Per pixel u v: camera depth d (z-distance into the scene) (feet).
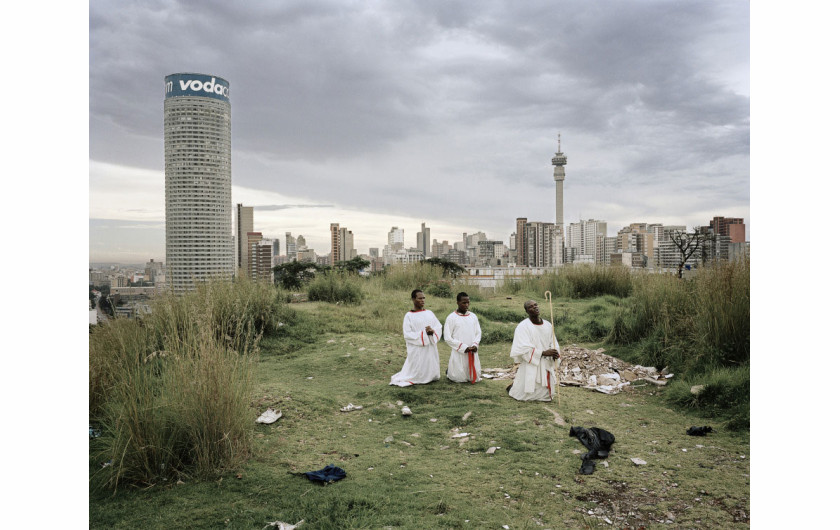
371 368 29.76
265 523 12.48
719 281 27.17
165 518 12.72
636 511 13.16
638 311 35.22
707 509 13.21
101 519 12.69
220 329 31.63
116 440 15.17
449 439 18.69
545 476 15.21
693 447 17.37
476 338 27.58
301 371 29.43
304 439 18.57
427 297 59.26
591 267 65.77
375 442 18.40
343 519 12.60
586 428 18.48
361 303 51.96
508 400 23.59
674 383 24.36
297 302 52.75
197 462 15.52
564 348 31.99
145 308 28.99
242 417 16.85
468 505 13.37
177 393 16.21
